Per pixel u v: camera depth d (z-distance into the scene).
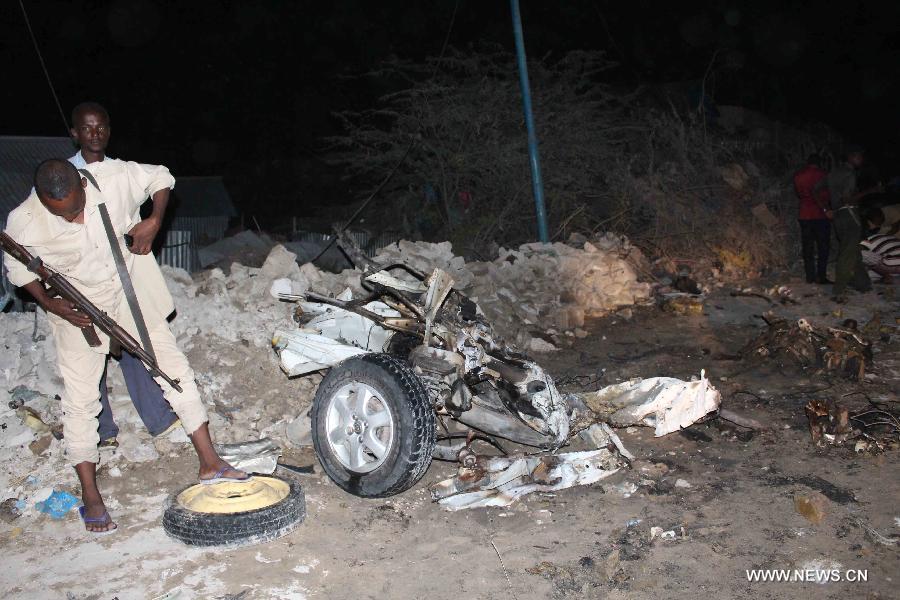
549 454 4.98
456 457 4.82
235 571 3.89
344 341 5.70
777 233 13.62
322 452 4.74
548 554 4.11
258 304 6.15
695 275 12.28
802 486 4.89
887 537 4.24
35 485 4.65
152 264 4.44
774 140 19.92
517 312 8.58
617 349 8.21
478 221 13.95
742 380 7.12
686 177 14.32
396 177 15.26
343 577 3.87
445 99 14.37
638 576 3.89
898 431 5.73
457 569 3.96
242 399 5.62
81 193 4.01
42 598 3.64
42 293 4.07
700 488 4.89
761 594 3.74
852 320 8.83
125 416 5.24
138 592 3.70
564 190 13.93
